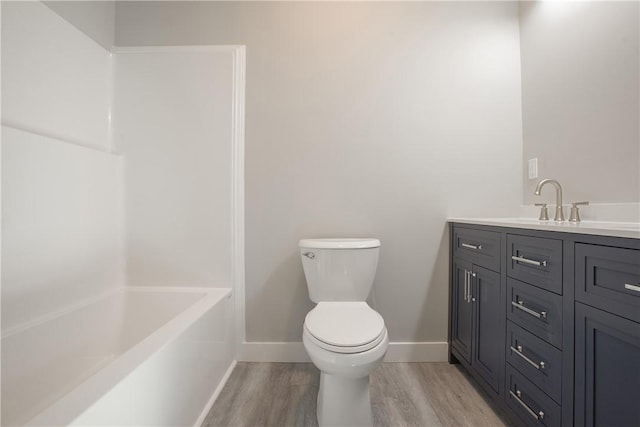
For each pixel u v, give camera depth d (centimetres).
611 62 126
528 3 174
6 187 119
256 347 182
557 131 154
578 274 90
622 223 120
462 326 166
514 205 181
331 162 182
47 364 129
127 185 182
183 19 183
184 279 183
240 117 182
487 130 181
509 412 124
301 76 181
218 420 131
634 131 117
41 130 139
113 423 77
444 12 182
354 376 111
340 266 155
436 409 137
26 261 126
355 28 182
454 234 175
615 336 78
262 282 182
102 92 177
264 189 182
